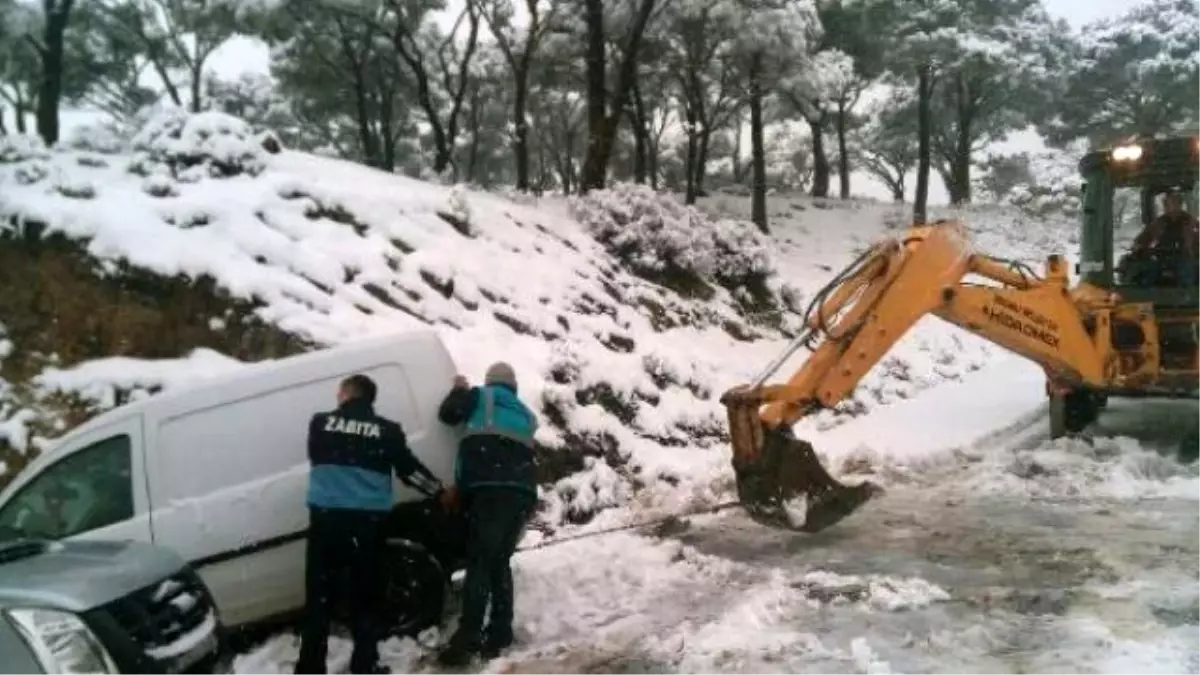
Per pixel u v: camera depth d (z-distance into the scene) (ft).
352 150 136.26
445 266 40.16
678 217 60.64
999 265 34.27
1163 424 41.60
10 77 88.89
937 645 20.34
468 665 20.81
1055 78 149.89
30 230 34.17
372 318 35.42
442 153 87.86
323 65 102.37
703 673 19.58
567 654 21.02
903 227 125.59
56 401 30.50
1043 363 36.24
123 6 98.53
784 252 103.24
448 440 23.34
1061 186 160.15
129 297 33.32
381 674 20.43
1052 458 36.17
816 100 105.70
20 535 21.44
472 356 35.29
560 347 39.01
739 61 97.40
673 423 39.65
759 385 28.50
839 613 22.58
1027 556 26.13
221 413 22.61
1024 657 19.45
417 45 97.86
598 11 72.23
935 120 170.81
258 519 22.30
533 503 22.08
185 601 16.55
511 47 98.94
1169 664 18.57
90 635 14.56
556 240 51.62
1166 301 37.73
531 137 155.74
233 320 33.53
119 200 36.55
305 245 37.52
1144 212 39.55
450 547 23.29
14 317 32.17
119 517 21.77
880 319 29.86
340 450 20.54
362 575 20.57
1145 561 25.20
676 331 51.16
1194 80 148.46
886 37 125.49
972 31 133.18
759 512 27.94
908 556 26.73
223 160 40.47
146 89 107.96
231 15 83.10
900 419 46.37
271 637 23.12
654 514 31.78
